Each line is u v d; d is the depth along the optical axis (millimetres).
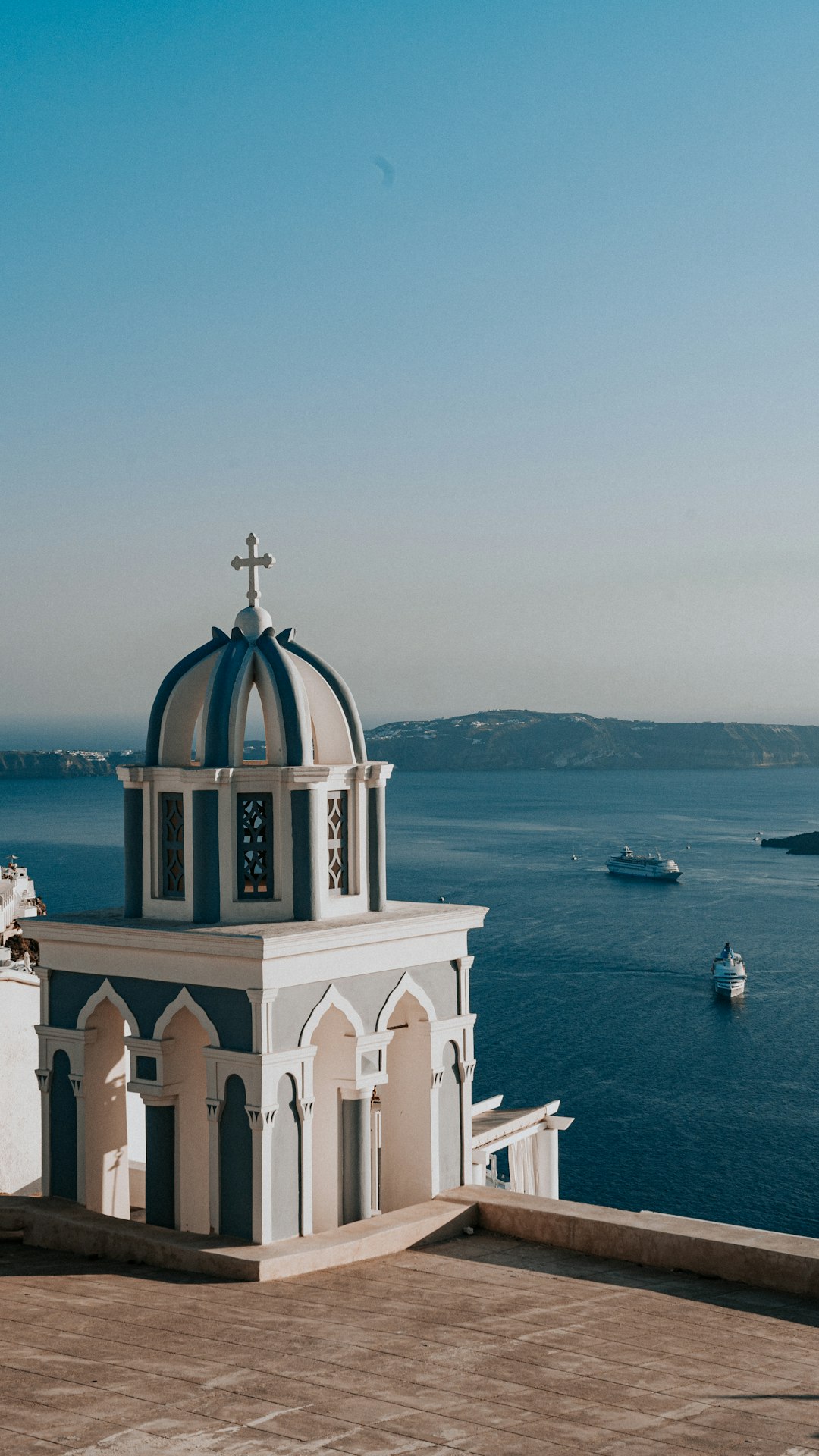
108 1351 8797
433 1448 7098
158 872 12297
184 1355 8719
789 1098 91500
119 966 11977
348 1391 8023
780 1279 10469
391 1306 9930
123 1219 11945
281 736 11984
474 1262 11281
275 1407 7703
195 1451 7000
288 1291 10352
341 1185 11922
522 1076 97125
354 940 11656
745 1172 78000
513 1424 7477
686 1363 8656
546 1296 10266
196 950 11203
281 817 11922
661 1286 10578
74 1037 12328
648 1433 7359
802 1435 7375
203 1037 12188
